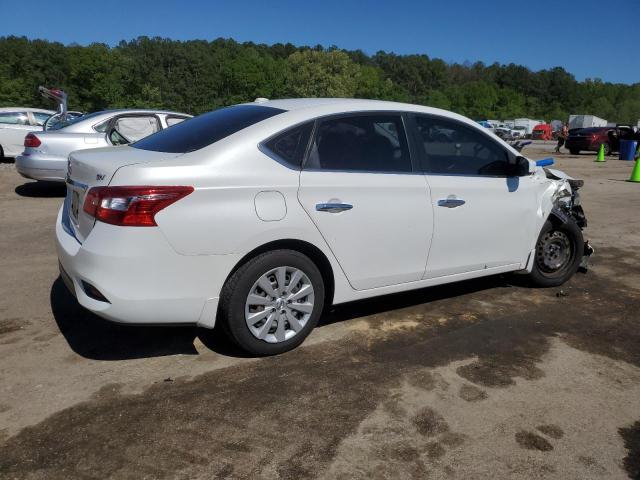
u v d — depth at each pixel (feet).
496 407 9.89
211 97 369.09
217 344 12.00
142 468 7.95
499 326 13.65
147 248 9.61
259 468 8.04
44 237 20.93
